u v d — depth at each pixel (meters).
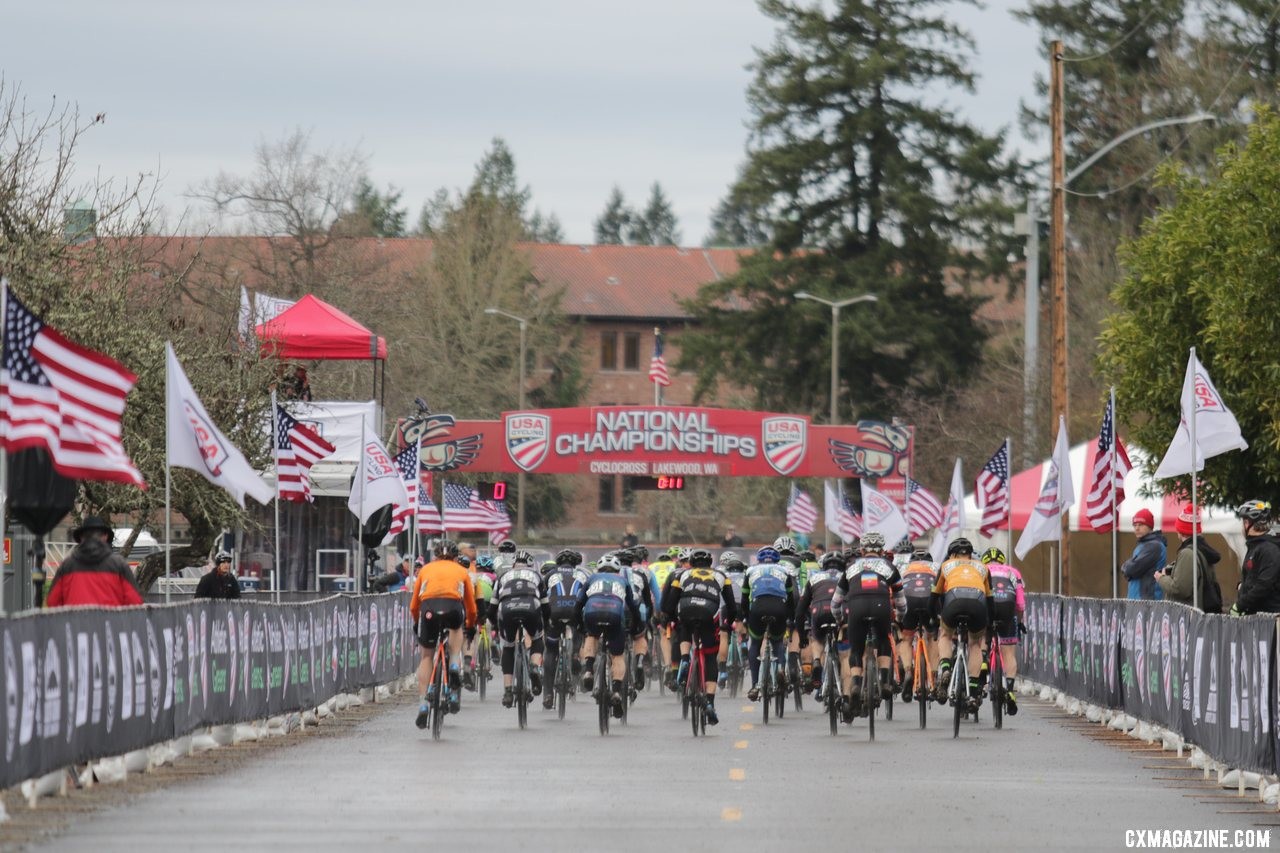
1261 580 48.31
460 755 47.69
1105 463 70.19
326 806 35.50
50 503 41.22
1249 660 38.22
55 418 37.91
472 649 72.00
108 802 35.84
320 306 93.31
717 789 39.19
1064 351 91.38
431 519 97.50
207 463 49.59
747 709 68.88
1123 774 43.88
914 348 195.88
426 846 29.69
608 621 55.94
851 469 141.38
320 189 187.62
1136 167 174.12
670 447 140.88
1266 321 80.31
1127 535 103.44
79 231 71.69
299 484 68.81
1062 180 93.06
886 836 31.38
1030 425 141.88
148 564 79.81
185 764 43.66
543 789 38.88
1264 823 34.09
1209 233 83.38
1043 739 54.62
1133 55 185.38
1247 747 38.31
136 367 71.75
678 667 63.16
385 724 59.81
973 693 54.97
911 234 196.25
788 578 62.03
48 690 34.16
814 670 60.62
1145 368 85.62
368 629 70.75
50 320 65.88
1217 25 169.50
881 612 54.19
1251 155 83.75
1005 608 58.12
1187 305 84.75
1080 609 64.94
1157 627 50.97
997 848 30.02
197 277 165.38
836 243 199.88
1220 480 82.69
